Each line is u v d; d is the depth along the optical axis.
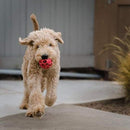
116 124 2.37
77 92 3.45
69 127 2.29
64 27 4.67
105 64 4.45
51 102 2.49
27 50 2.60
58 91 3.48
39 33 2.40
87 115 2.57
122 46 4.21
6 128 2.25
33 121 2.39
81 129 2.25
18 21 4.41
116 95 3.34
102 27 4.56
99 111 2.70
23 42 2.42
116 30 4.25
